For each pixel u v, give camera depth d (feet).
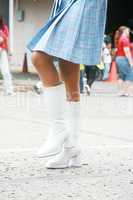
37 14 104.12
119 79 62.28
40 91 59.31
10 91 57.98
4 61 57.31
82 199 17.53
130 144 28.58
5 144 28.43
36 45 20.29
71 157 21.52
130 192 18.48
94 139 30.40
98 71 65.98
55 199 17.48
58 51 19.79
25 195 17.92
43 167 21.83
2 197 17.67
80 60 19.86
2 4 105.19
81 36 19.94
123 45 62.28
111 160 23.65
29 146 27.71
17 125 36.06
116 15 116.06
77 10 20.01
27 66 92.38
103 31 20.43
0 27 56.70
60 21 20.08
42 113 42.75
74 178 20.13
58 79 20.39
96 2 20.18
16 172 21.04
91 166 22.20
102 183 19.54
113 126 36.22
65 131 20.34
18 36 104.42
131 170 21.68
